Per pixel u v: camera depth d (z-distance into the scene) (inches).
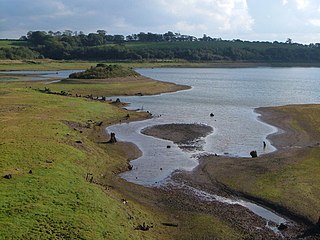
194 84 5654.5
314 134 2534.5
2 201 1186.0
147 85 4918.8
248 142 2338.8
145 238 1159.0
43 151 1728.6
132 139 2369.6
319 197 1465.3
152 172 1790.1
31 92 3703.3
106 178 1675.7
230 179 1673.2
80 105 3115.2
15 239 1011.3
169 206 1425.9
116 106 3472.0
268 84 5871.1
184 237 1203.9
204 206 1428.4
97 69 5196.9
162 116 3127.5
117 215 1261.1
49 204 1218.6
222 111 3400.6
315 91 5054.1
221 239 1196.5
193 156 2041.1
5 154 1605.6
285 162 1877.5
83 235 1082.7
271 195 1492.4
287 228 1267.2
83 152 1882.4
